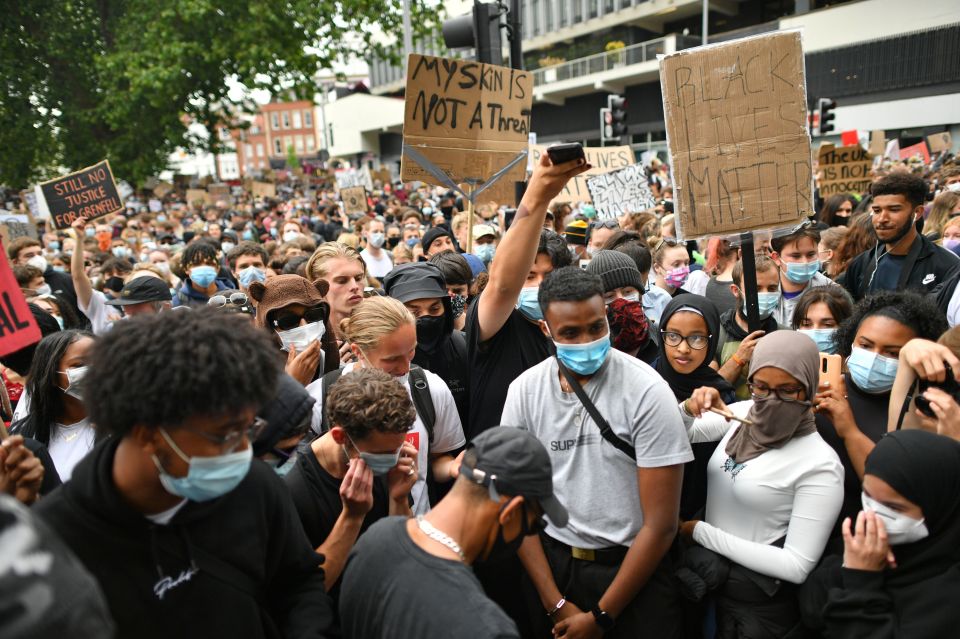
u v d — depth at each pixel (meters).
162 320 1.24
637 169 7.40
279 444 1.91
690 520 2.42
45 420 2.54
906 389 2.09
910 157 15.41
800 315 3.04
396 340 2.31
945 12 23.17
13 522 0.77
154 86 21.64
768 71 2.51
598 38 37.69
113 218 15.66
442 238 5.77
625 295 2.86
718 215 2.62
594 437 2.10
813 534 2.00
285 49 22.98
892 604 1.72
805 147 2.51
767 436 2.12
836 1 28.45
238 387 1.20
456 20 6.23
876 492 1.73
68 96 24.94
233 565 1.41
